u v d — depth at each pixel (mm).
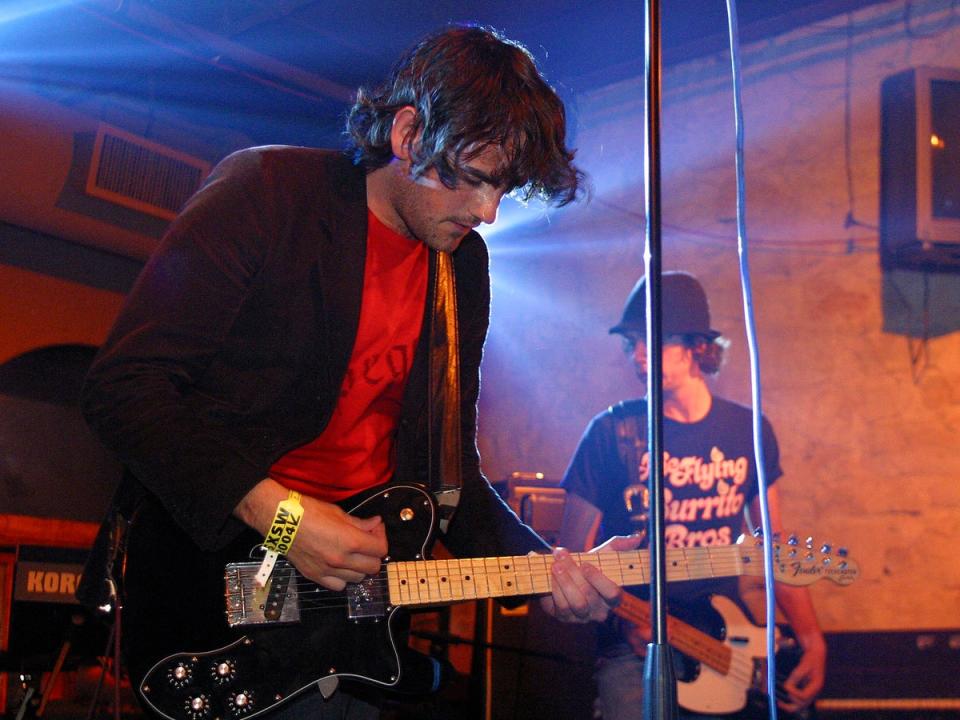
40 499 4008
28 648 2773
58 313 3838
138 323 1488
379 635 1723
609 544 2018
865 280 4469
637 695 2684
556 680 3119
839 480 4367
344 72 4742
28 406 4016
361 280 1690
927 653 2990
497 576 1848
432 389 1868
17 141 3574
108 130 3811
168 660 1597
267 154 1675
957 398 4242
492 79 1548
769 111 4789
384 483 1798
